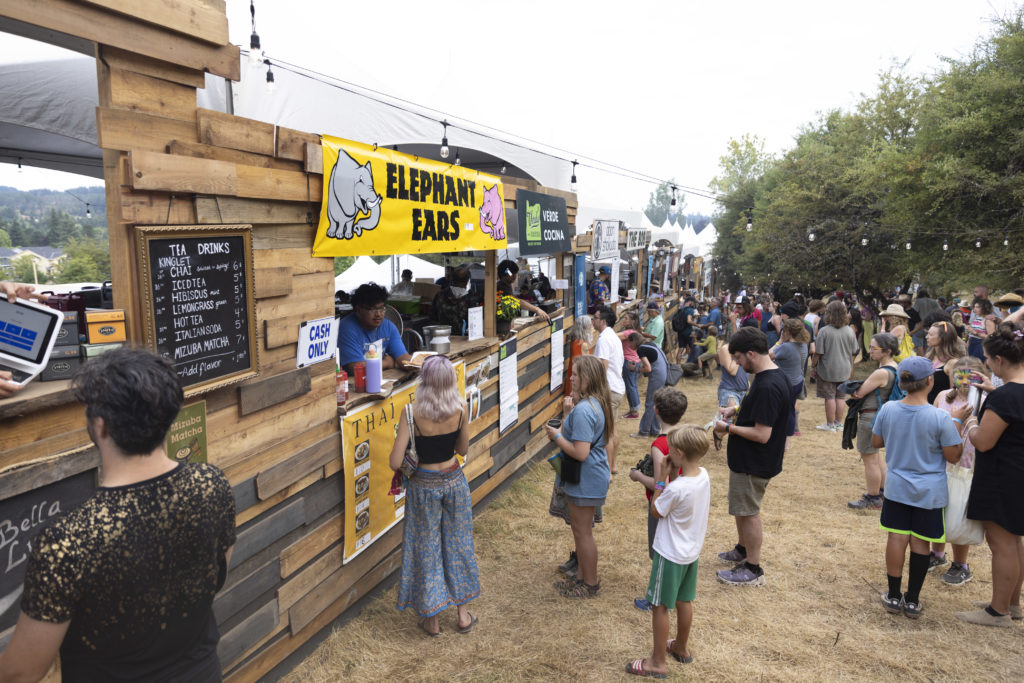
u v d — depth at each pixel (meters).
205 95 4.84
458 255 9.63
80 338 2.31
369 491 4.09
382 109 6.47
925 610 4.34
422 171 4.32
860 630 4.11
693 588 3.61
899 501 4.15
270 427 3.20
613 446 4.45
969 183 16.20
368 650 3.75
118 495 1.49
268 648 3.29
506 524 5.61
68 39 2.29
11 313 2.09
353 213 3.67
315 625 3.69
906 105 24.75
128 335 2.42
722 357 6.43
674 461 3.49
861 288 23.45
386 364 4.57
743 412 4.52
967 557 5.15
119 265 2.41
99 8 2.22
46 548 1.39
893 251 20.92
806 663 3.76
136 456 1.53
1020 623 4.11
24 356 2.10
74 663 1.49
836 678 3.62
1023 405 3.75
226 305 2.83
